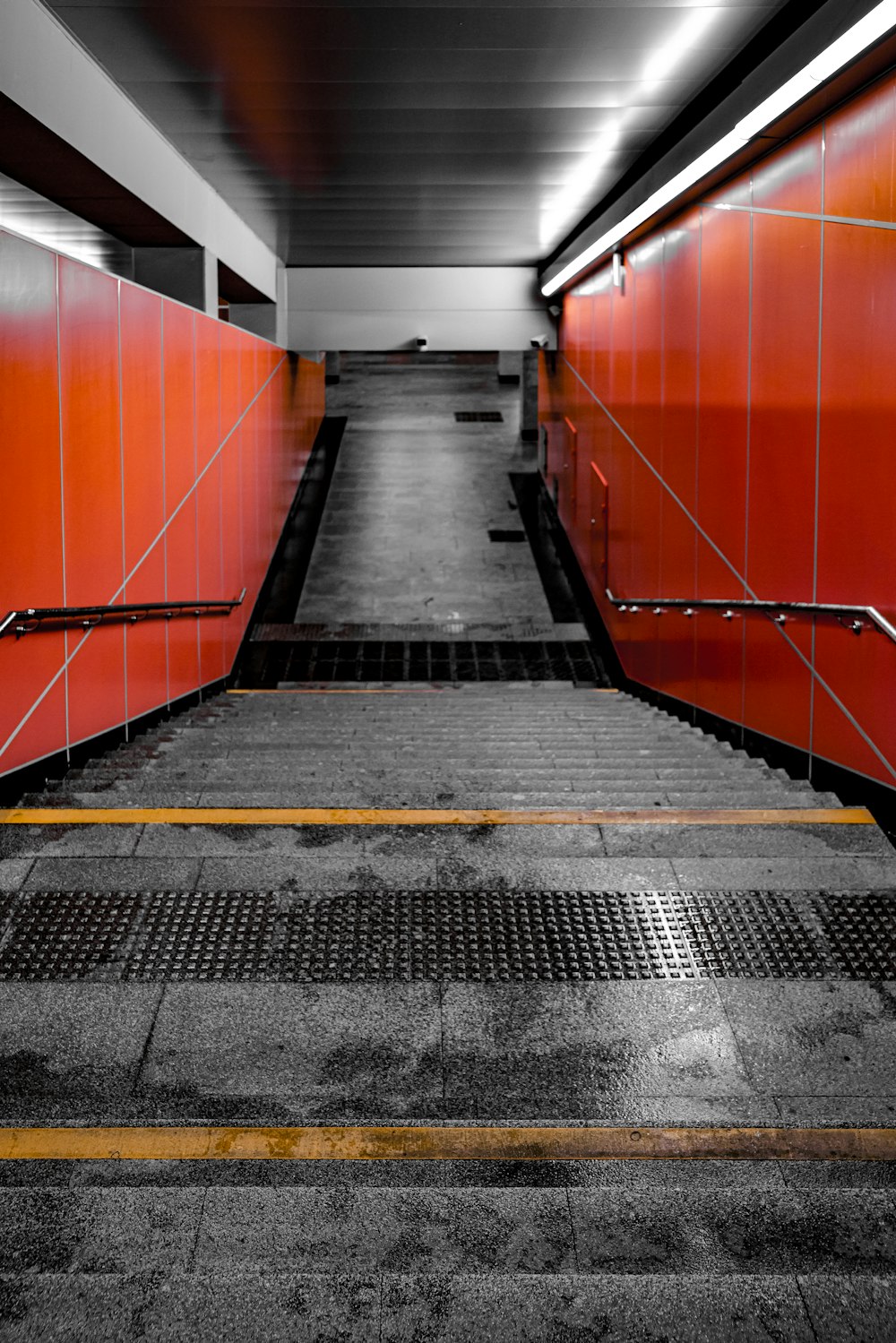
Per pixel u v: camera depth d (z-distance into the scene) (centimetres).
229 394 970
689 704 776
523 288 1345
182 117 695
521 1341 175
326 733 699
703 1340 176
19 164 595
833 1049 299
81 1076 287
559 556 1382
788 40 468
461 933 353
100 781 525
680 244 777
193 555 838
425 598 1259
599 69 601
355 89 639
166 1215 221
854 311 488
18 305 501
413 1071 290
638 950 344
